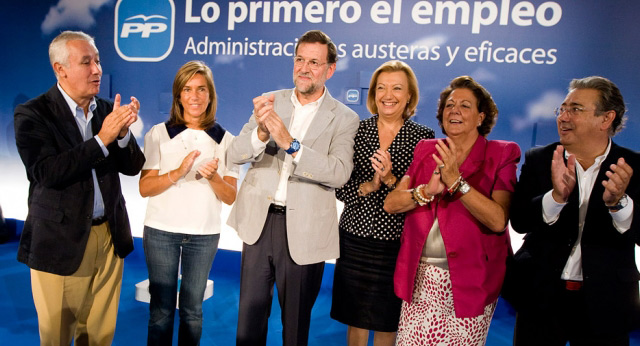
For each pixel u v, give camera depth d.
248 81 3.89
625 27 3.19
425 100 3.60
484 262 1.66
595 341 1.54
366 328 2.18
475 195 1.56
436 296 1.74
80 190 1.89
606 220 1.51
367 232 2.15
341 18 3.67
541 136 3.41
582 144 1.54
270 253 1.95
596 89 1.49
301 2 3.72
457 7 3.47
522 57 3.39
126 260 4.30
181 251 2.25
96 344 2.14
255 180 1.97
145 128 4.14
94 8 4.12
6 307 3.17
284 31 3.78
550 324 1.59
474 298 1.65
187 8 3.94
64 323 1.97
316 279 1.99
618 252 1.52
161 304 2.18
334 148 1.94
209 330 2.99
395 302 2.18
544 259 1.59
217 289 3.71
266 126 1.73
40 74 4.31
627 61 3.21
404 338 1.83
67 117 1.88
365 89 3.67
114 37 4.12
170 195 2.17
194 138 2.24
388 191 2.12
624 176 1.35
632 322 1.52
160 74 4.06
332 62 1.93
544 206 1.53
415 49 3.57
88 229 1.90
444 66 3.54
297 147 1.76
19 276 3.75
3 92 4.41
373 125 2.23
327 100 2.01
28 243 1.90
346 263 2.21
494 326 3.28
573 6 3.27
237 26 3.87
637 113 3.22
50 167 1.74
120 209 2.07
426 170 1.82
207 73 2.24
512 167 1.71
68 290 1.95
